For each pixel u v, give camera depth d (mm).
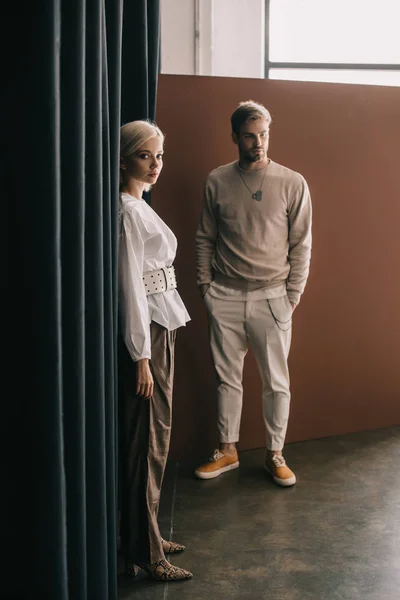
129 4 2842
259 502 3320
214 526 3070
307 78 5676
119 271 2277
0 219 1296
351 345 4133
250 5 5371
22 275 1314
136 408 2398
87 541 1812
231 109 3730
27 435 1346
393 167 4047
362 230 4047
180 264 3787
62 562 1394
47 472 1355
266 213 3439
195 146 3715
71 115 1488
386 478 3590
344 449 3980
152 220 2365
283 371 3598
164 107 3658
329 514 3180
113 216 2139
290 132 3842
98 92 1732
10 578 1368
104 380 1958
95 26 1700
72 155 1500
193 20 5293
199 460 3893
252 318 3539
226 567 2709
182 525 3080
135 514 2482
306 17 5621
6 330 1318
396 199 4086
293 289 3557
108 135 1966
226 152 3748
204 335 3857
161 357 2432
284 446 4043
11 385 1329
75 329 1536
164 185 3715
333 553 2820
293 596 2500
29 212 1305
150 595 2488
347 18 5641
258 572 2670
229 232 3508
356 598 2490
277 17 5613
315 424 4133
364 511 3213
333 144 3922
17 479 1352
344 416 4191
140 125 2377
